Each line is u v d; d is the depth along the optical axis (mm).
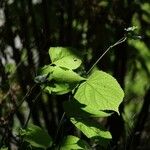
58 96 1610
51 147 947
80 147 931
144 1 1631
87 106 956
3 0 1402
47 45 1416
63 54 985
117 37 1589
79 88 948
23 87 1430
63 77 924
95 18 1545
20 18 1421
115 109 914
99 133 937
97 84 940
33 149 951
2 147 981
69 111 949
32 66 1436
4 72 1267
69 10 1516
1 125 1034
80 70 1016
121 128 1536
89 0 1512
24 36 1411
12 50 1440
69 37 1536
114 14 1536
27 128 949
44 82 905
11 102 1250
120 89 926
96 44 1585
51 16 1628
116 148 1481
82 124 942
